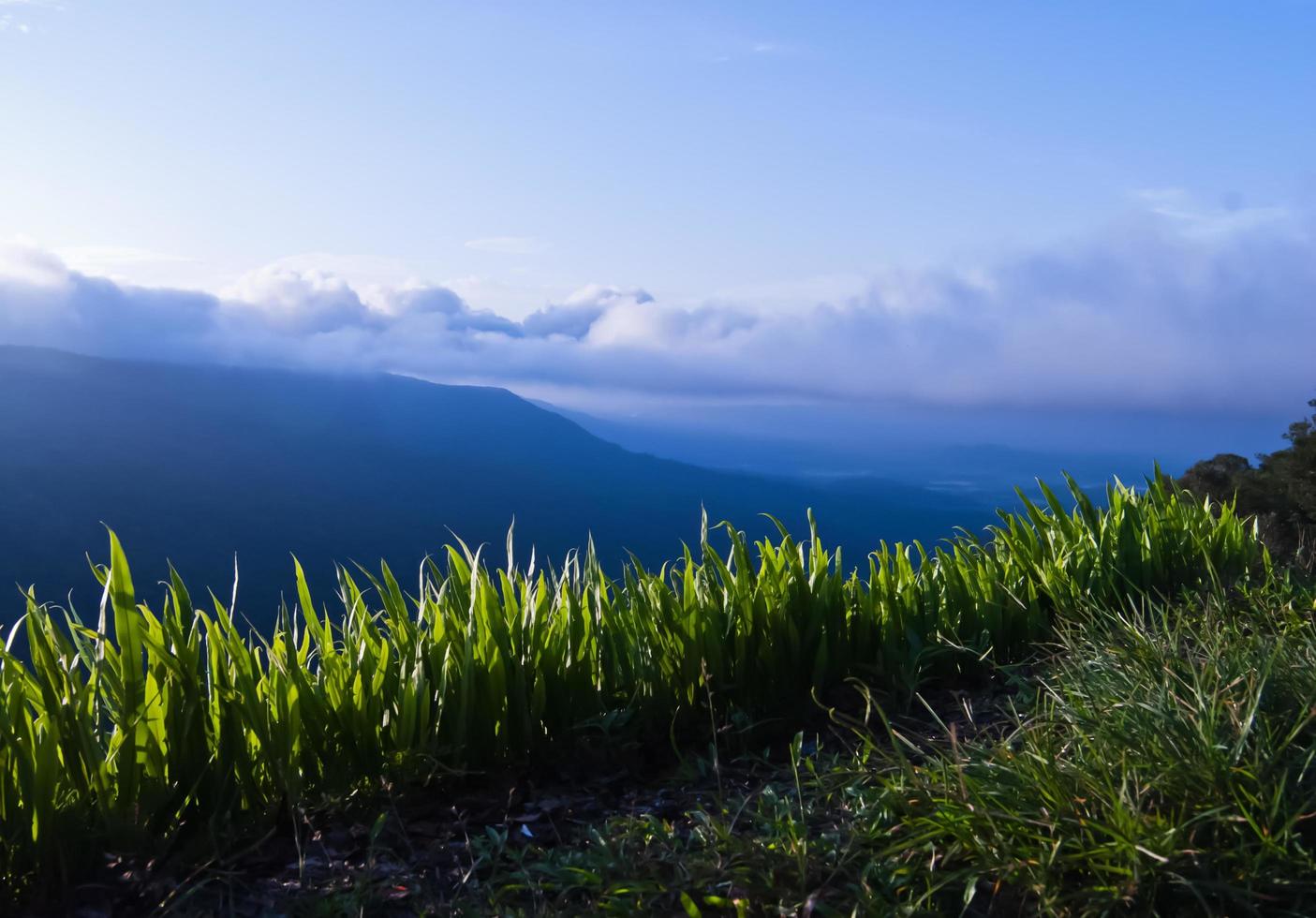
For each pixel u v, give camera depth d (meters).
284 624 3.33
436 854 2.99
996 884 2.33
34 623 2.74
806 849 2.59
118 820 2.78
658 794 3.47
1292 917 2.10
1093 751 2.59
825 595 4.38
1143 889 2.21
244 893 2.75
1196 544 5.69
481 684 3.55
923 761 3.38
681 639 3.98
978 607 4.75
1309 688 2.84
